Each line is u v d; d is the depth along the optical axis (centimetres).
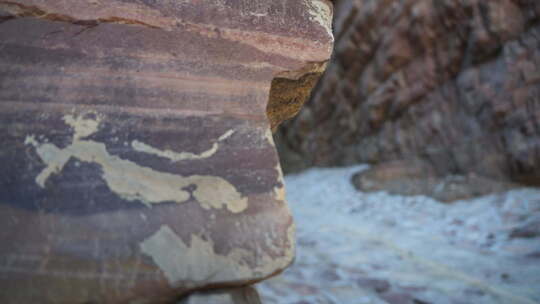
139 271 71
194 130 81
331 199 520
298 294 196
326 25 99
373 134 647
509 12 405
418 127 552
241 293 78
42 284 67
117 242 71
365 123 652
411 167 531
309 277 223
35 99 76
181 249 73
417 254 257
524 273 201
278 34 93
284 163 846
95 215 72
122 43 82
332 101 701
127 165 76
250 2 92
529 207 325
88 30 82
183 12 87
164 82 83
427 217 360
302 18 96
